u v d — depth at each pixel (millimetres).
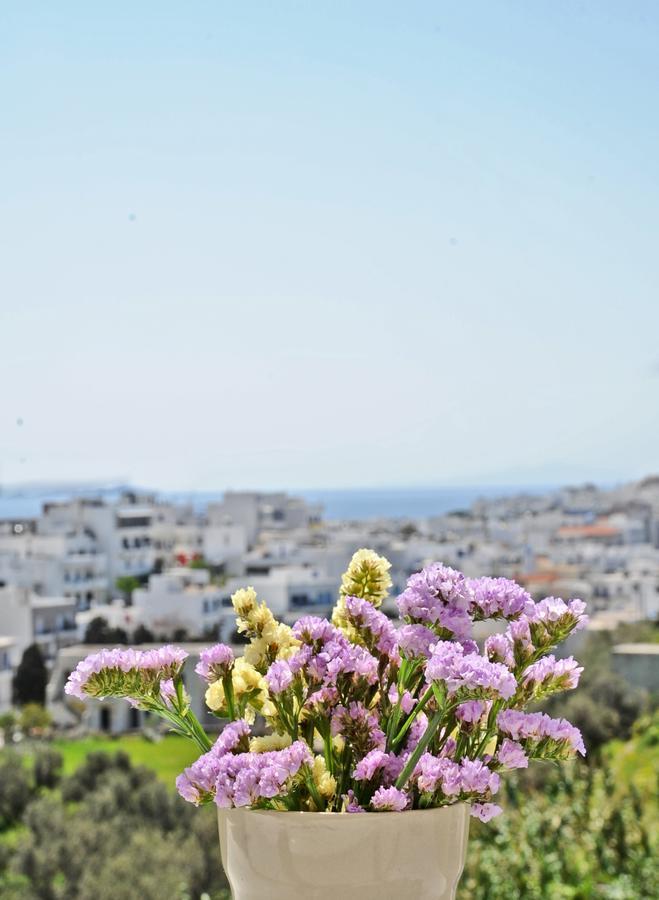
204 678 927
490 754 893
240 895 867
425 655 852
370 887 828
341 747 913
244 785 812
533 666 886
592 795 4895
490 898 4504
